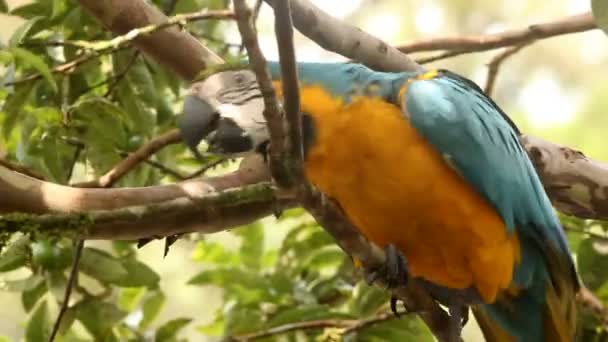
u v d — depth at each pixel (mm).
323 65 8453
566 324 9328
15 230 6785
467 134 8352
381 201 8164
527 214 8859
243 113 8164
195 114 8250
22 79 9844
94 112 10055
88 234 8055
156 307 11961
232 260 12383
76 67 9914
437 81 8586
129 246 11508
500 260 8633
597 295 11047
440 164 8219
